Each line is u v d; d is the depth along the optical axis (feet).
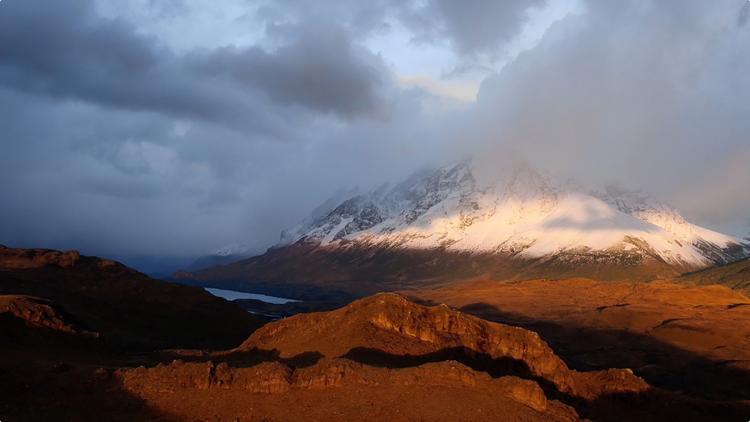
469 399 129.59
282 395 135.23
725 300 555.69
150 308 353.72
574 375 186.50
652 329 451.12
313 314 211.82
